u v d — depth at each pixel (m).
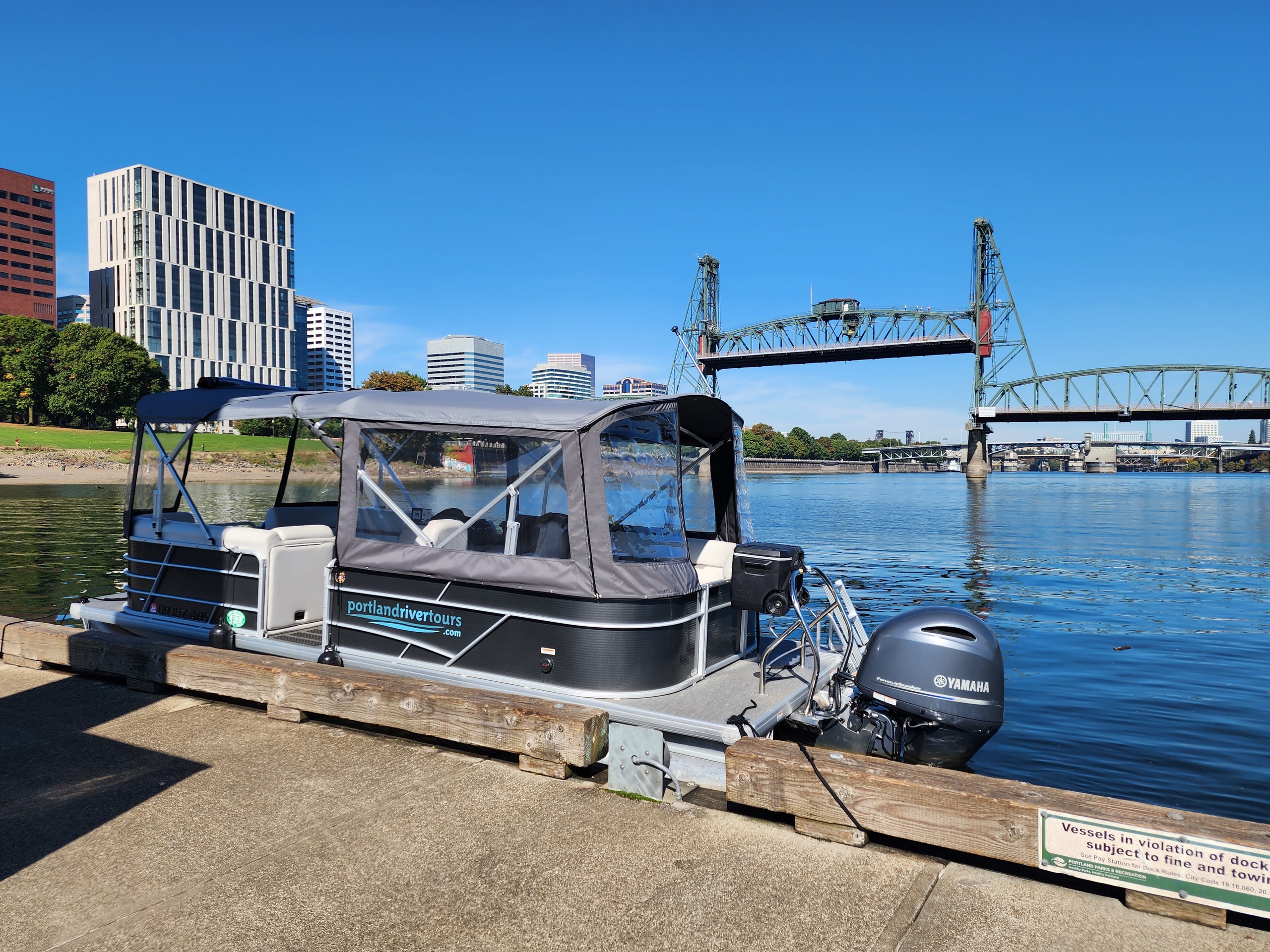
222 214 178.62
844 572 22.23
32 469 76.31
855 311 122.62
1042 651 12.05
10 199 145.00
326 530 6.64
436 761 4.44
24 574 17.16
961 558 25.98
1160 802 6.32
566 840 3.54
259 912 2.97
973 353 118.88
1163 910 2.92
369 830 3.63
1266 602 17.17
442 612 5.38
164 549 6.82
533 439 5.15
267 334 189.38
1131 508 61.66
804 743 5.19
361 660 5.66
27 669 6.27
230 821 3.71
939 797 3.28
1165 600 17.38
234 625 6.33
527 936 2.82
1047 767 7.07
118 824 3.66
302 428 6.61
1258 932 2.82
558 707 4.37
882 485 124.25
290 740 4.75
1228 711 8.77
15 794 3.99
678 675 5.11
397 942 2.78
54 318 152.50
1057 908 2.99
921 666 4.84
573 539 4.94
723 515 6.78
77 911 2.97
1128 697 9.32
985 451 120.62
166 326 166.75
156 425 6.93
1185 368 121.06
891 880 3.20
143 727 4.96
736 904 3.02
